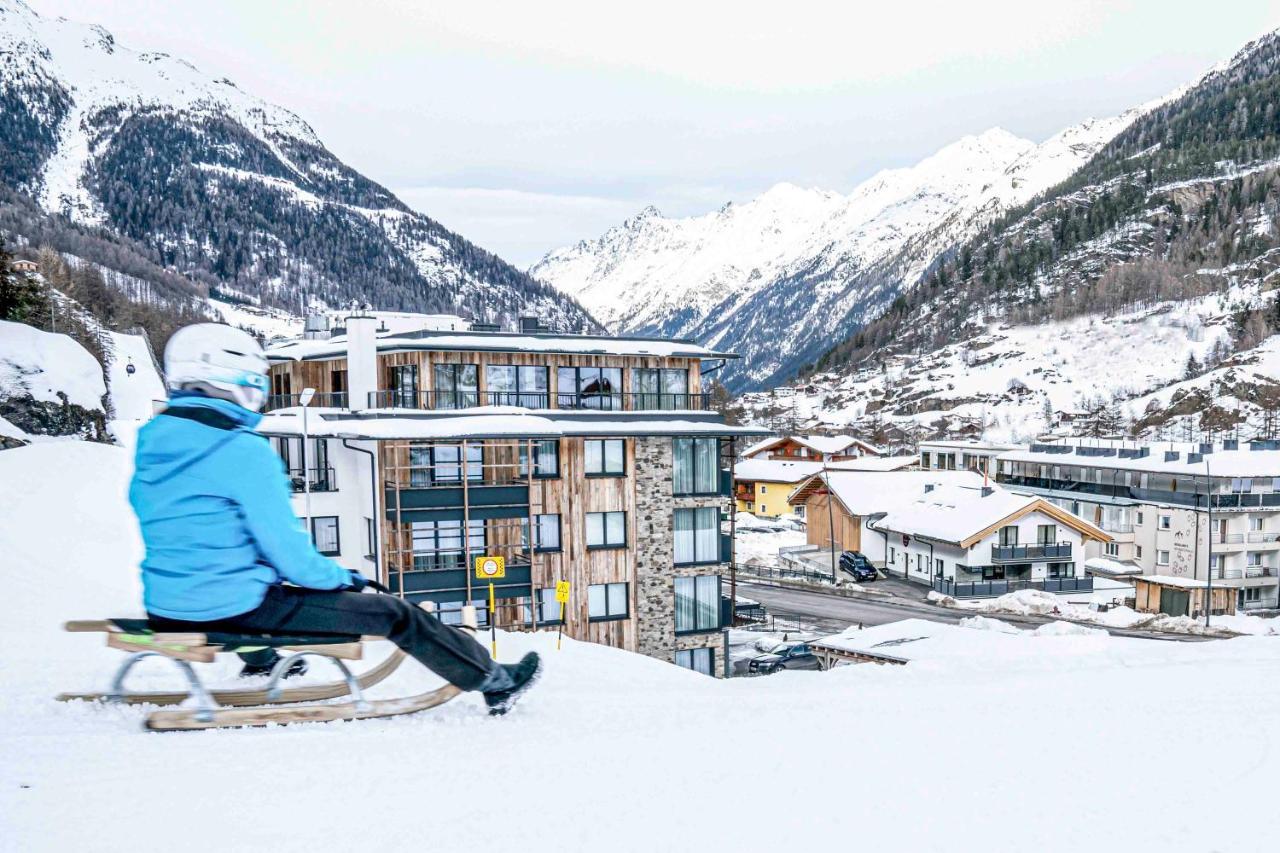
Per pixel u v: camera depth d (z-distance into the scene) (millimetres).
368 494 30094
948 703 5848
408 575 28500
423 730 4672
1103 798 3594
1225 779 3826
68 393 48000
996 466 79000
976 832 3225
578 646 15156
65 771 3705
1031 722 5043
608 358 33500
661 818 3348
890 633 26453
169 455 4230
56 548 14500
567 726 4930
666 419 33281
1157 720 5031
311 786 3609
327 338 42094
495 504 29672
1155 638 44594
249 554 4395
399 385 32625
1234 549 56562
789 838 3164
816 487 69875
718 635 33156
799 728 4926
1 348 47594
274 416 32969
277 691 4945
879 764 4105
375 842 3039
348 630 4625
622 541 31812
